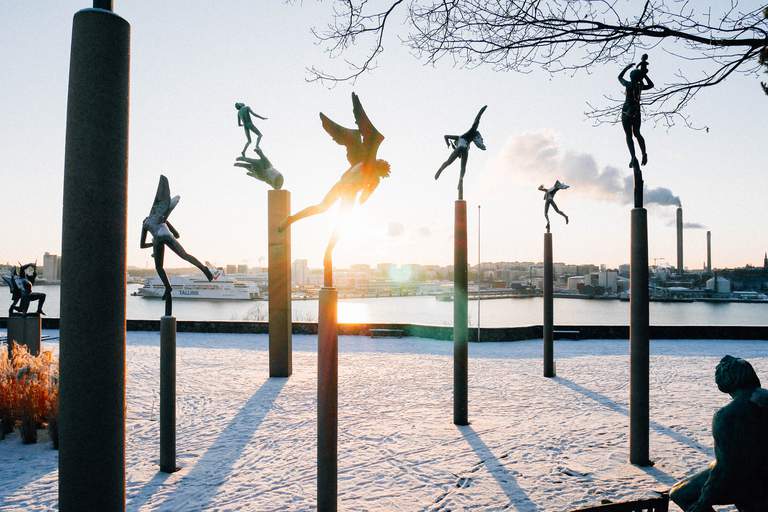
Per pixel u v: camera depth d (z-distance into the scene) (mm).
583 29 4496
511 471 7285
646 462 7488
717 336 25406
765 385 13883
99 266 2125
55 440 8664
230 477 7098
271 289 15062
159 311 97625
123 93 2227
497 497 6375
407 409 11062
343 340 24688
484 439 8836
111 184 2160
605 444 8531
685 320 101562
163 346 7266
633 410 7547
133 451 8250
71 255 2102
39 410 9055
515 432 9266
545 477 7043
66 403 2107
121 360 2211
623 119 7152
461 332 9820
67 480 2107
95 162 2117
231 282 121625
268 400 11961
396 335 25906
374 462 7691
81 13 2139
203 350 20609
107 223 2146
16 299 13719
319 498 4344
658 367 17000
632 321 7484
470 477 7066
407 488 6699
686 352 20656
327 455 4312
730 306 147375
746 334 25250
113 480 2174
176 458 7859
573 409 11078
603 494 6422
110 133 2160
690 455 7934
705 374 15680
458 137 9969
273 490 6637
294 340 23797
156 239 7086
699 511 2900
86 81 2123
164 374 7293
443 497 6398
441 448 8359
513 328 24516
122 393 2221
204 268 7152
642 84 7094
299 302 135750
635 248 7398
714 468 2848
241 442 8727
